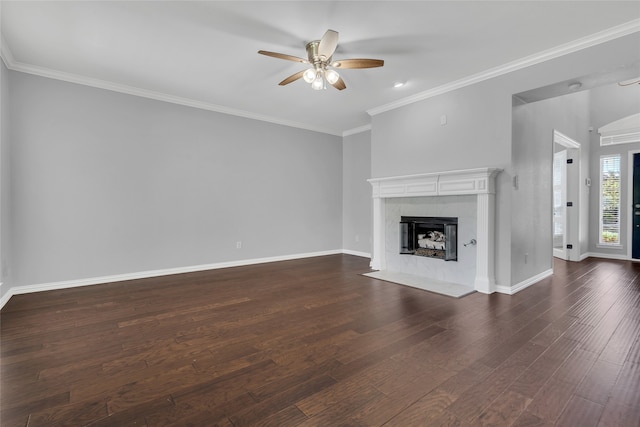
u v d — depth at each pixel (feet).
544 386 5.81
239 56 11.16
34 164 12.16
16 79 11.76
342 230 22.72
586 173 20.33
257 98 15.47
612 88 20.15
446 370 6.40
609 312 9.79
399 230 15.79
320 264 18.25
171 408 5.23
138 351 7.31
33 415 5.04
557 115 16.10
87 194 13.29
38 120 12.23
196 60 11.47
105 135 13.67
